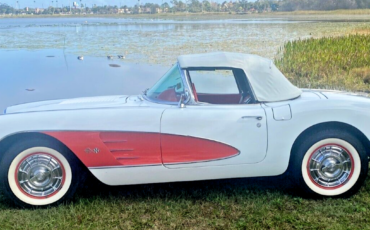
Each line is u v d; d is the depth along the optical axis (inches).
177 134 130.6
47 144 130.0
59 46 917.8
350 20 2103.8
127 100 148.2
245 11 5374.0
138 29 1684.3
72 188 135.2
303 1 4503.0
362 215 126.4
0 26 2212.1
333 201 136.3
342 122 133.6
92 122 129.3
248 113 132.5
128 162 131.3
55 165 133.2
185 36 1178.0
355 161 135.8
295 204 135.1
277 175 149.6
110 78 454.0
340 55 530.0
